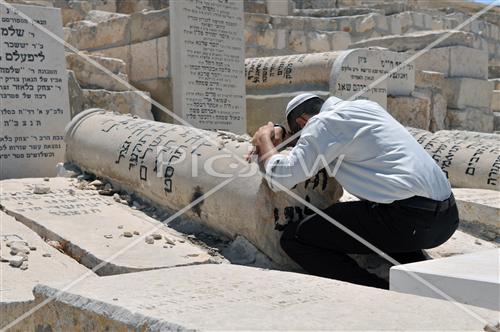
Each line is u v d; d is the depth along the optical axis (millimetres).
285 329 2066
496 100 14055
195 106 8641
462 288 2598
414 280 2744
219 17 8961
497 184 6219
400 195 3502
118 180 5227
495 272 2697
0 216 4438
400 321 2188
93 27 9914
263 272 3047
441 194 3617
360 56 9359
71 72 7812
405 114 10469
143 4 14117
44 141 6477
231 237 4305
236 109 9188
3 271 3580
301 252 3863
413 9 18891
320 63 9297
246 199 4031
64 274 3645
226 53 9055
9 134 6277
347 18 15922
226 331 2031
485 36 18234
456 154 6633
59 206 4797
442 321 2191
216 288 2688
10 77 6289
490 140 7301
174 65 8523
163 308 2326
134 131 5324
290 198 4145
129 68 9359
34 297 2896
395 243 3650
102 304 2424
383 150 3580
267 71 9812
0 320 3080
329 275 3783
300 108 3945
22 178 5918
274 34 14539
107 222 4531
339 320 2189
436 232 3613
